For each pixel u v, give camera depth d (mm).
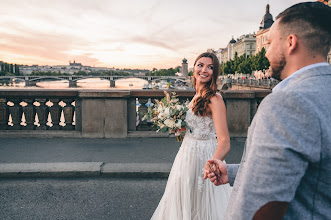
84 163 4238
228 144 2059
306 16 907
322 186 810
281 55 975
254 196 787
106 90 6086
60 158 4617
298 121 771
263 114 843
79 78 102875
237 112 6141
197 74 2248
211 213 2154
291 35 934
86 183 3799
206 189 2174
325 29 892
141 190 3607
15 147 5242
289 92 823
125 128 6023
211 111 2184
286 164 750
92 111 5996
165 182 3861
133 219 2930
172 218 2170
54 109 6195
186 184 2170
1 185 3709
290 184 749
